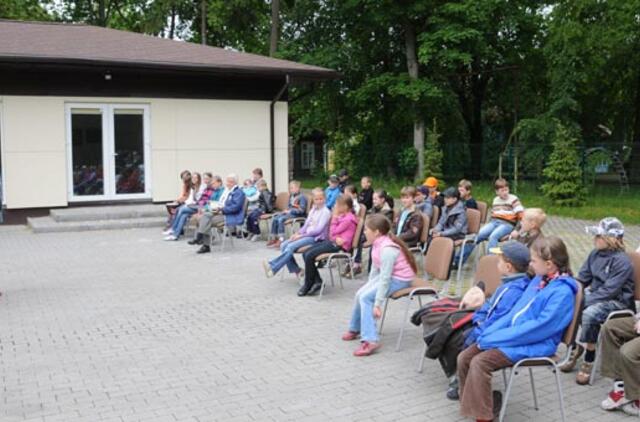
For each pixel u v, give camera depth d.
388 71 27.50
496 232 9.12
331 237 8.45
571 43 20.41
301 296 8.08
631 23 19.70
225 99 16.27
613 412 4.63
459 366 4.45
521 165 23.56
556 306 4.20
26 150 14.55
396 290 6.07
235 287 8.60
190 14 34.47
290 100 20.97
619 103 27.89
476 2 22.91
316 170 33.88
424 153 24.50
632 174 22.34
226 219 11.48
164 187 15.90
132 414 4.56
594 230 5.45
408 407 4.69
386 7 24.28
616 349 4.68
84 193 15.26
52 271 9.61
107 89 15.13
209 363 5.64
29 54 13.66
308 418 4.49
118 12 36.03
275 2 28.81
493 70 28.02
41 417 4.52
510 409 4.70
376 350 5.99
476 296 4.90
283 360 5.71
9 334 6.51
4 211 14.46
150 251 11.34
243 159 16.61
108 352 5.95
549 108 23.17
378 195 10.41
